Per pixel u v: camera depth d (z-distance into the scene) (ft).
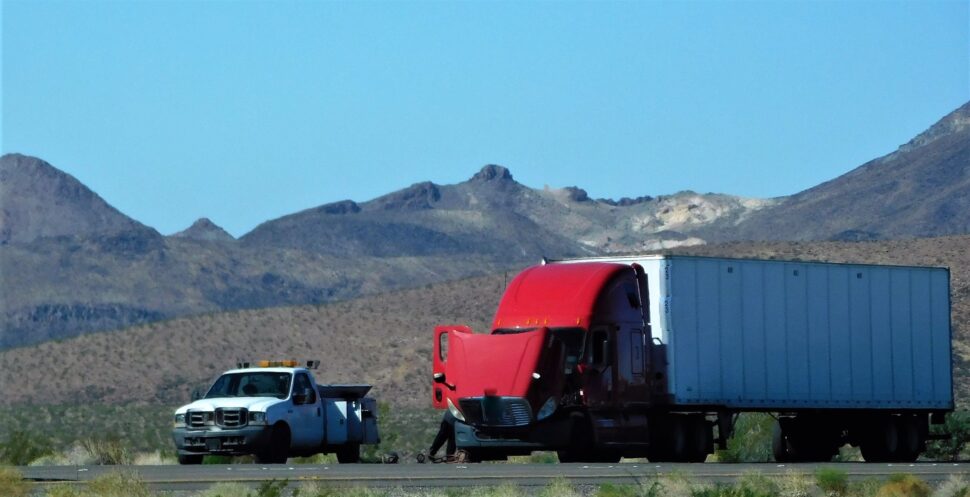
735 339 259.80
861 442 288.92
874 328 283.59
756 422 322.96
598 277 241.96
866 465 238.68
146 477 182.91
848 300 279.49
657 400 249.75
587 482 177.47
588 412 236.02
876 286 285.02
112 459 268.41
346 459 257.14
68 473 202.18
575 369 234.99
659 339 250.37
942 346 296.71
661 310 250.37
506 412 232.12
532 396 231.50
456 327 245.86
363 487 160.56
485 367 234.38
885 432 287.89
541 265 252.42
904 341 288.92
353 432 255.09
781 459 284.41
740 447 302.25
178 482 173.88
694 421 257.55
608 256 259.80
